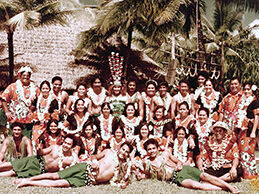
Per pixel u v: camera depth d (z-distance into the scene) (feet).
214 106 21.57
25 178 17.56
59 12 36.88
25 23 31.60
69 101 21.72
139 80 40.91
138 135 20.18
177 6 32.83
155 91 22.91
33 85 20.93
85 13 40.68
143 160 18.83
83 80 39.11
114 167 17.89
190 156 19.29
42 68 39.65
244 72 49.39
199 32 38.01
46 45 41.88
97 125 20.36
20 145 19.47
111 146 19.31
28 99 20.40
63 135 20.21
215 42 49.65
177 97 21.97
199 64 38.60
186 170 17.78
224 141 18.54
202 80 22.35
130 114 20.95
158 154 18.95
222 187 17.06
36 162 18.34
